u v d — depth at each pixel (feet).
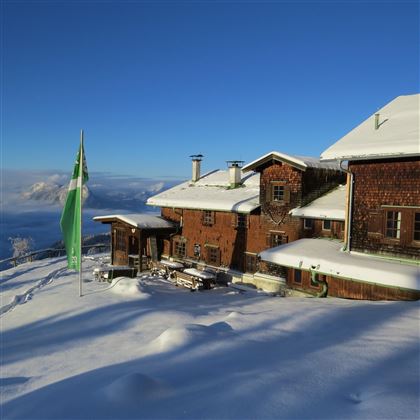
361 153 42.29
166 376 16.87
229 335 23.59
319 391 14.39
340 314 28.04
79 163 43.14
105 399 14.33
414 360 17.57
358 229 45.03
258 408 13.00
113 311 35.45
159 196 86.74
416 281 35.04
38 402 15.40
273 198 63.10
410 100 52.11
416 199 39.93
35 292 56.29
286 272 59.77
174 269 69.41
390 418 11.93
